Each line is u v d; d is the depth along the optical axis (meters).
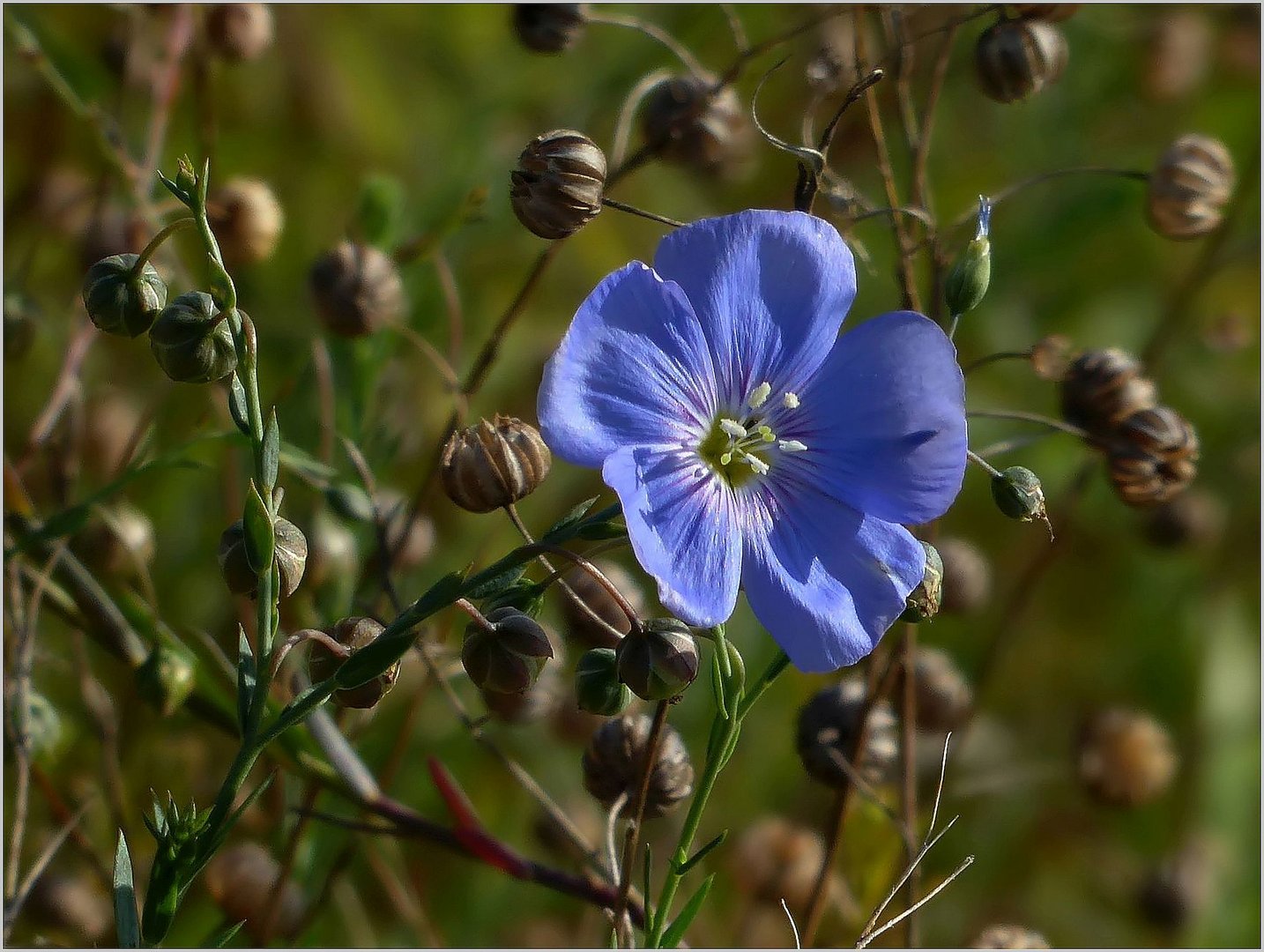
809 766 0.31
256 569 0.26
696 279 0.27
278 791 0.32
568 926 0.34
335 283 0.32
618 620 0.29
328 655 0.27
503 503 0.27
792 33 0.31
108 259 0.27
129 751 0.33
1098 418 0.31
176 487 0.35
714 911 0.34
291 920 0.32
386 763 0.34
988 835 0.36
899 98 0.31
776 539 0.27
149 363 0.37
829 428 0.27
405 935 0.34
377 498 0.32
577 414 0.26
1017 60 0.30
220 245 0.33
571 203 0.28
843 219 0.30
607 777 0.29
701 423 0.27
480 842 0.29
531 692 0.30
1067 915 0.36
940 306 0.30
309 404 0.33
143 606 0.31
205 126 0.34
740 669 0.27
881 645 0.33
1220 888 0.36
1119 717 0.35
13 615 0.31
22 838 0.33
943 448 0.27
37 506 0.35
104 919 0.32
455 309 0.34
